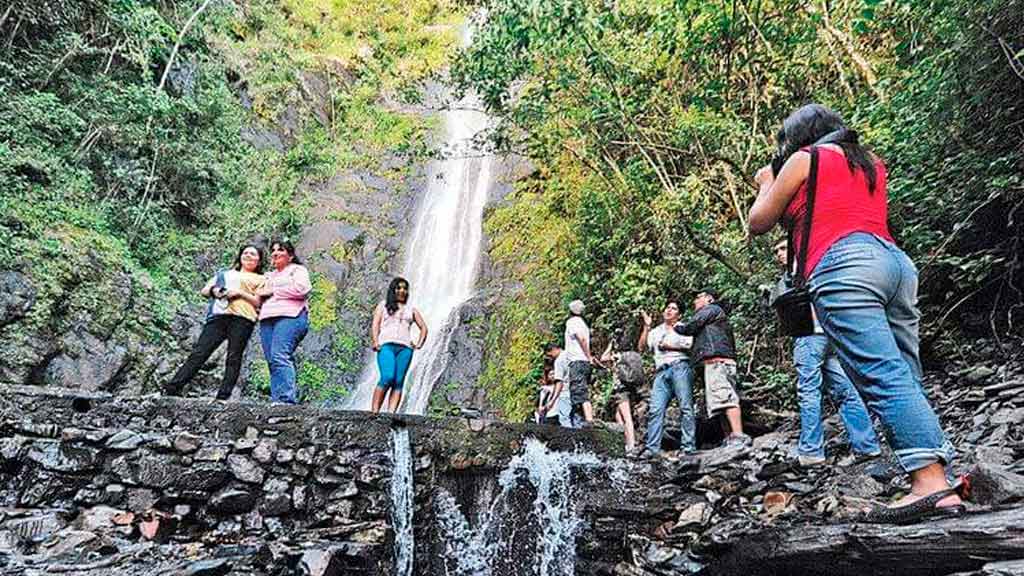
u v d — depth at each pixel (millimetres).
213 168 13320
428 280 13969
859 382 2260
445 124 17594
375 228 14852
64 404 4207
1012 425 4004
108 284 9289
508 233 13758
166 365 9609
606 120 8477
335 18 20188
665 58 8242
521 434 5113
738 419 5680
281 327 5199
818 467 4352
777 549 2760
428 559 4566
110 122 11070
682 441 5895
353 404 12086
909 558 2148
